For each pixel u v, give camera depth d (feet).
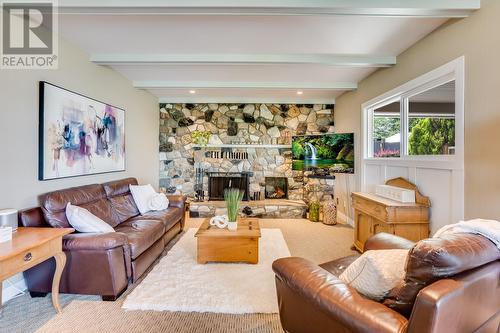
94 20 7.58
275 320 6.04
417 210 8.40
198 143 17.58
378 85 11.85
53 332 5.63
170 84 13.78
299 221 15.30
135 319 6.06
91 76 10.29
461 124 7.11
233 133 17.87
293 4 6.42
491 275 3.43
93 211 8.99
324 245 11.13
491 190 6.29
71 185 9.18
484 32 6.38
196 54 10.09
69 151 8.98
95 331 5.65
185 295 6.96
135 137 14.29
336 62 10.30
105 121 11.23
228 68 11.75
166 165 17.74
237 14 6.82
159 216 10.71
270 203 16.56
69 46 9.03
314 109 17.92
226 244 8.88
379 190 10.22
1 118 6.73
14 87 7.07
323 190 17.40
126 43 9.16
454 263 3.10
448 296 2.89
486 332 3.72
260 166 18.01
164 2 6.40
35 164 7.69
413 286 3.35
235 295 6.96
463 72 7.02
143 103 15.28
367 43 9.11
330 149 14.94
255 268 8.62
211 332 5.64
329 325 3.92
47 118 8.00
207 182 17.84
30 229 6.43
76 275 6.77
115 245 6.73
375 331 3.19
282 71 12.12
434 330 2.84
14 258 4.99
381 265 3.95
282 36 8.56
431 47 8.31
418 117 9.47
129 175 13.64
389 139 11.57
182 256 9.67
